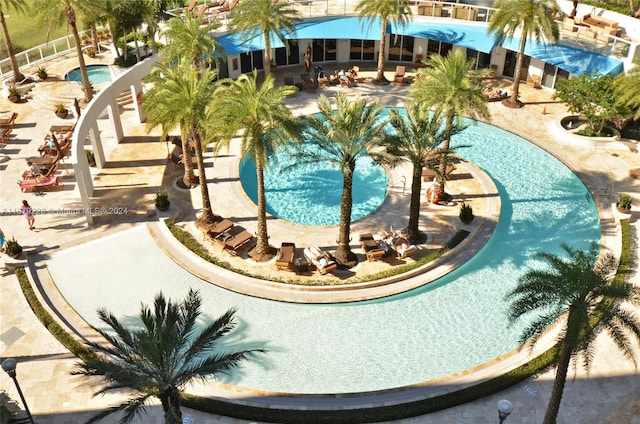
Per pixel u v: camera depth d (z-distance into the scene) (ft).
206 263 106.63
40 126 151.12
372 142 101.81
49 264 106.52
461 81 113.29
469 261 109.19
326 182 133.08
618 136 145.18
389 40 185.98
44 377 82.94
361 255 109.91
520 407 79.25
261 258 108.17
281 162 139.95
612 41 150.82
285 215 121.49
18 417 75.87
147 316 67.67
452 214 120.78
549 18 146.41
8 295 98.02
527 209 123.95
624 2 175.22
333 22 179.42
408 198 125.80
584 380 83.35
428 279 104.63
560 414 78.33
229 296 100.83
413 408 78.28
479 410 78.84
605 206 123.03
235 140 148.25
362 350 91.15
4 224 115.96
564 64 153.17
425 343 92.48
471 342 92.53
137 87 151.02
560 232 116.78
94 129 129.39
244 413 77.66
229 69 176.65
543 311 97.19
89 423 63.05
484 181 131.54
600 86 138.21
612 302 70.44
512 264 108.37
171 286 102.63
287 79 171.01
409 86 172.96
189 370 66.95
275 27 156.35
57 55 187.52
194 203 123.65
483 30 170.19
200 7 179.83
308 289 101.55
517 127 152.56
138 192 126.62
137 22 161.68
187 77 109.60
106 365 64.39
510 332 94.07
